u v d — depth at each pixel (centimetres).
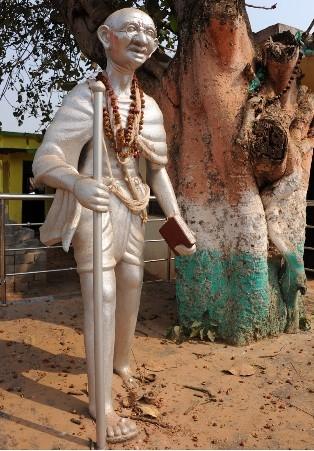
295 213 447
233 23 395
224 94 415
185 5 441
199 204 441
